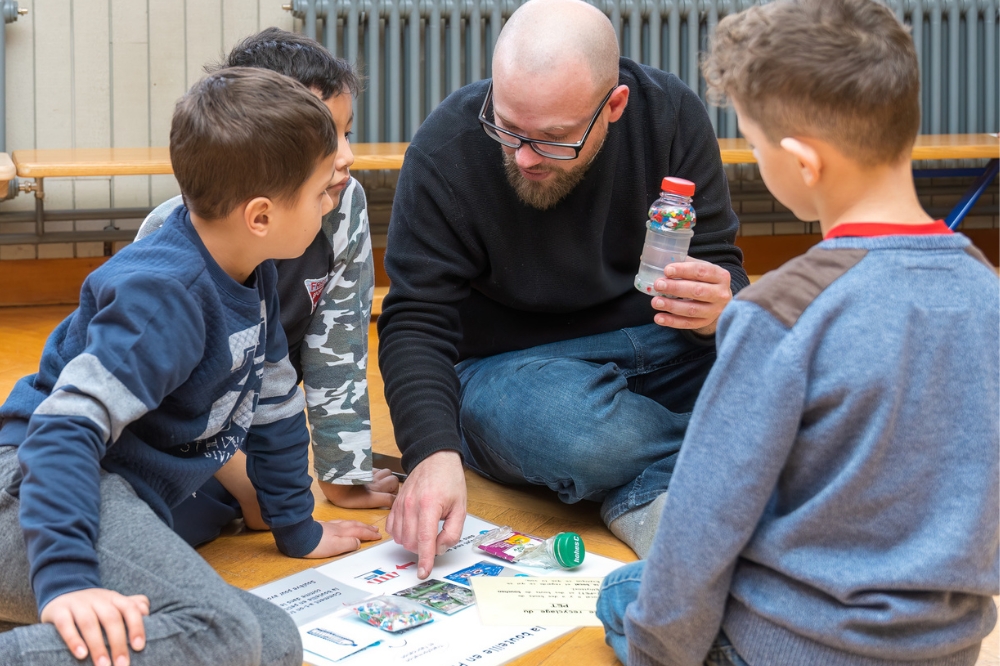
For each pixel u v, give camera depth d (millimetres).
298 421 1379
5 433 1114
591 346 1673
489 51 3600
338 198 1419
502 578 1313
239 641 963
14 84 3199
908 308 798
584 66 1393
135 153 3012
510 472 1647
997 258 4184
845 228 847
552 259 1601
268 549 1459
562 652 1150
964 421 799
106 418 1003
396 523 1362
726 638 932
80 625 909
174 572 983
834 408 807
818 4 857
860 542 831
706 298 1398
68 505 959
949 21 3943
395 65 3480
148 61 3314
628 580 1120
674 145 1636
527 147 1428
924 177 3885
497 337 1714
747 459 818
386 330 1549
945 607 825
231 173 1088
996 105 4039
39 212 3191
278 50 1356
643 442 1494
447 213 1558
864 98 812
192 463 1171
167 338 1035
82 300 1119
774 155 886
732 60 895
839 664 846
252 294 1168
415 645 1138
